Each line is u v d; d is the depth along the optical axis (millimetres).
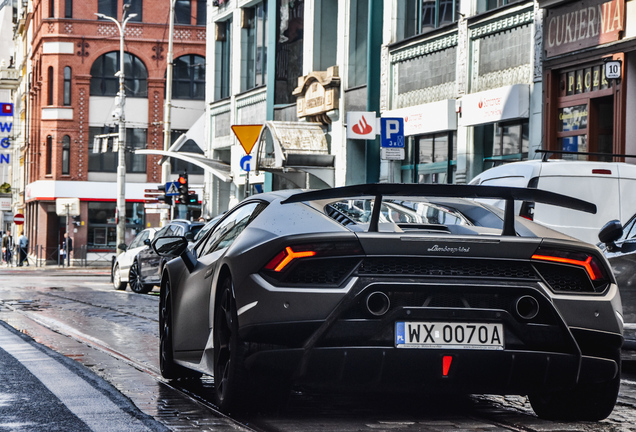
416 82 25547
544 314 5660
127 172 58906
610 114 19094
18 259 60938
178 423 6043
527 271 5652
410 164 26062
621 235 9578
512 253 5602
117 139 46750
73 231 58031
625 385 8531
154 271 22734
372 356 5480
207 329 6762
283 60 34000
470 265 5590
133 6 59125
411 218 6195
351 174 28984
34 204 62250
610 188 12859
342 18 29266
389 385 5641
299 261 5586
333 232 5625
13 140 83000
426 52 24969
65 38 58219
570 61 19625
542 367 5641
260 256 5754
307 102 30875
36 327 13492
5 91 88250
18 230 67438
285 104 33844
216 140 40688
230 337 6043
